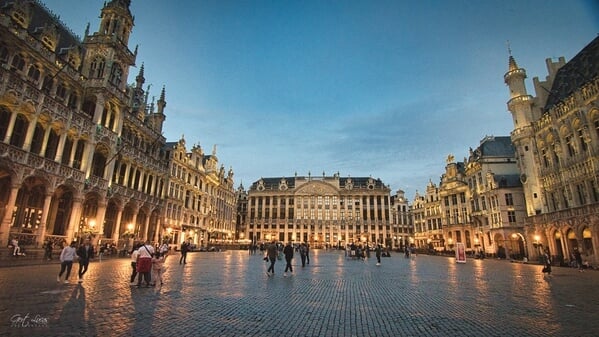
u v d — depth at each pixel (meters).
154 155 48.81
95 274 17.92
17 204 27.44
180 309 9.91
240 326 8.20
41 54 28.64
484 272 25.89
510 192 57.56
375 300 12.20
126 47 39.56
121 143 38.31
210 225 73.12
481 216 64.19
